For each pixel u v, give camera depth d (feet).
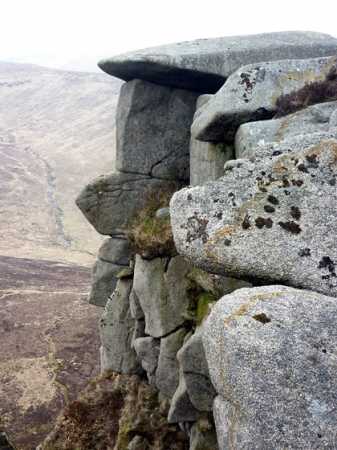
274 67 33.50
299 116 28.50
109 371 46.11
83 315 92.17
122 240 48.26
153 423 35.99
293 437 14.23
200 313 33.09
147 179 47.16
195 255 20.25
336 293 17.90
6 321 87.20
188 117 46.91
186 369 29.53
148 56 41.78
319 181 19.49
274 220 19.39
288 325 15.74
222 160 34.45
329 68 32.81
